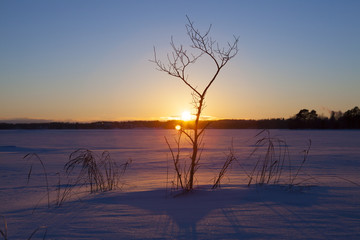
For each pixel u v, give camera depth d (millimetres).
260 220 3900
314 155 16812
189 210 4496
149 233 3516
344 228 3537
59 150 24016
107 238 3391
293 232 3432
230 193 5613
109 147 28375
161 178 8945
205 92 5988
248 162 13492
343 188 6094
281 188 6059
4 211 5105
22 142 39000
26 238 3512
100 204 5125
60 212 4703
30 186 8203
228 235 3379
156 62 5906
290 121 106125
